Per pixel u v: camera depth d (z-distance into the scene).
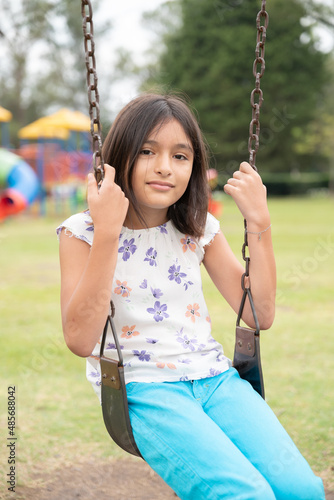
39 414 2.90
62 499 2.12
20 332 4.34
